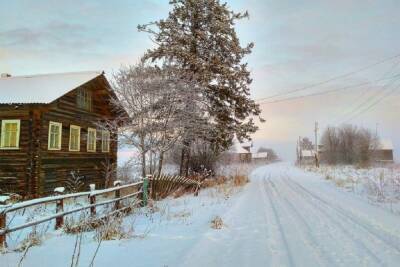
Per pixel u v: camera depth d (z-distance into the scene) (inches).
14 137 738.8
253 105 981.2
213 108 957.2
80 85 821.2
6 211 253.1
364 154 2532.0
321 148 3243.1
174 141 805.2
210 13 940.0
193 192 753.0
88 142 936.9
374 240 296.7
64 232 317.7
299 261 240.8
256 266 230.4
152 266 228.1
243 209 490.6
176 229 352.5
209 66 916.6
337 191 729.0
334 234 321.4
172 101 789.9
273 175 1467.8
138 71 791.7
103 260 237.8
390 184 731.4
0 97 741.9
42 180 734.5
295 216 422.3
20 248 258.8
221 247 279.1
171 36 942.4
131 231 327.3
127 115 845.8
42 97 730.2
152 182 573.0
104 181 1008.2
